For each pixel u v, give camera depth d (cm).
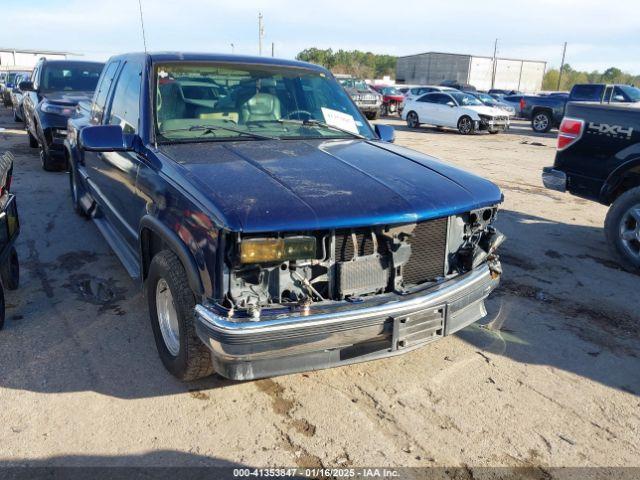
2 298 393
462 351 389
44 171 933
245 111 405
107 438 291
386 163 351
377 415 317
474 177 352
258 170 315
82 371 350
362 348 294
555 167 614
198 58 413
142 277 377
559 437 303
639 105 611
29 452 279
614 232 555
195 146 359
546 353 390
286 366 282
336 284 291
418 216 295
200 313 274
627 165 547
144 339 391
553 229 696
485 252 348
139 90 400
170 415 311
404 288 310
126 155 396
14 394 324
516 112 2794
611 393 346
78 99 957
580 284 515
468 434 303
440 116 1994
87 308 436
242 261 262
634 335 420
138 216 377
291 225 267
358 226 281
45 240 589
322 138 405
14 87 1655
